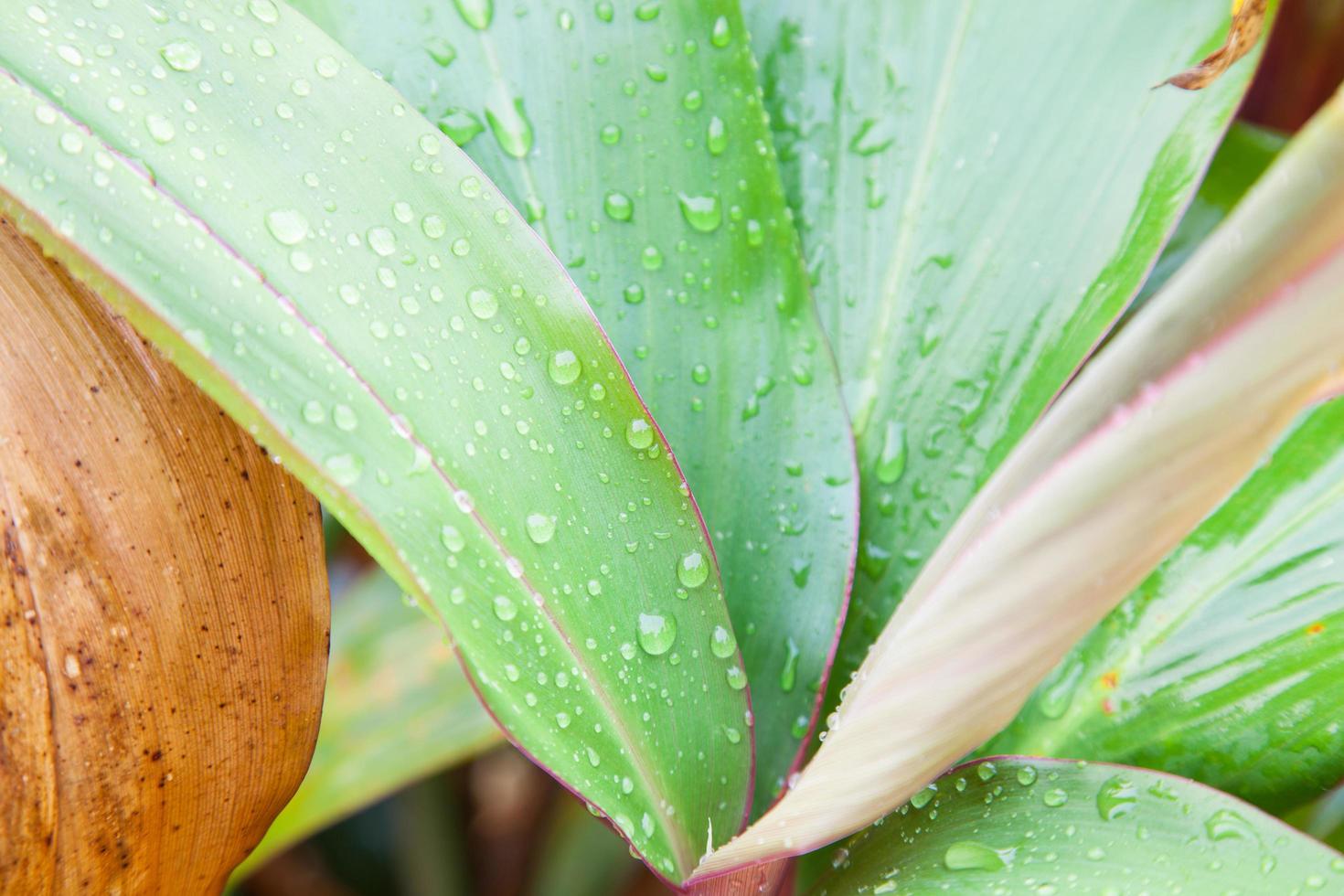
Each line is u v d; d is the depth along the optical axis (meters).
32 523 0.60
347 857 1.00
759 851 0.60
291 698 0.63
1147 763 0.66
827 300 0.68
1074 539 0.54
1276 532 0.67
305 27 0.61
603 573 0.61
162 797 0.62
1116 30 0.67
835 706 0.67
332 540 0.91
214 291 0.58
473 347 0.60
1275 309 0.52
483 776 0.99
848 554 0.66
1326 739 0.65
